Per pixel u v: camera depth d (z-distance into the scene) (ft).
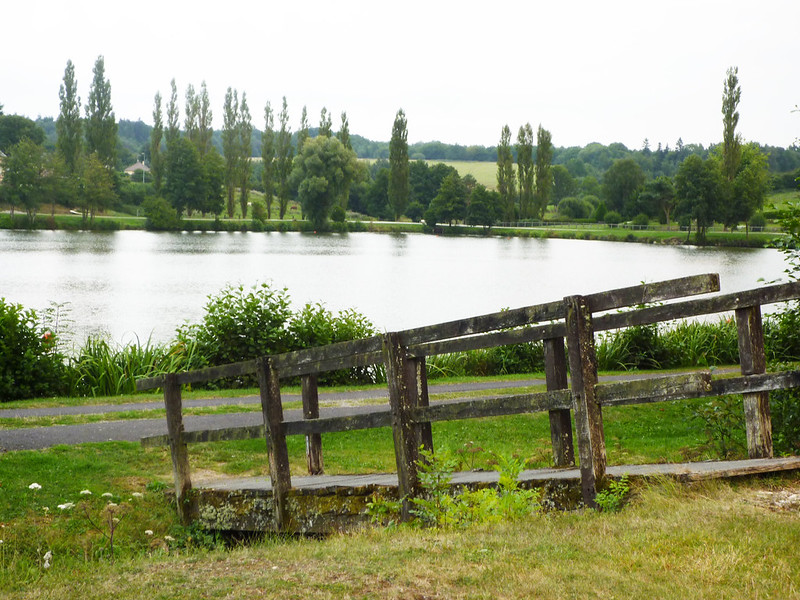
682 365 76.89
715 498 19.29
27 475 29.86
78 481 29.48
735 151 381.60
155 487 29.17
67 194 424.05
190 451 37.11
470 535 18.33
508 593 14.28
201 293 155.63
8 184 408.67
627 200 572.51
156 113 471.21
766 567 14.56
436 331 21.76
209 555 19.47
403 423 21.97
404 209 497.87
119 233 411.75
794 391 28.55
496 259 293.64
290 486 24.64
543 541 17.12
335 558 17.40
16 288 156.56
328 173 466.70
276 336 63.87
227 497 25.99
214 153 466.29
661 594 13.71
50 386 56.85
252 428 25.05
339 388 60.85
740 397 31.78
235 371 25.54
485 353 76.43
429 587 14.87
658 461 32.09
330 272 221.05
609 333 79.10
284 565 17.30
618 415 46.47
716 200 384.27
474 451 37.68
